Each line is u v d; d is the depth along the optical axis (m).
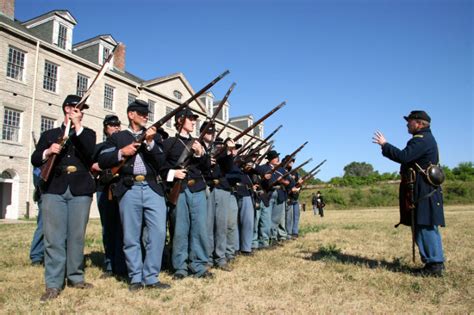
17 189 21.98
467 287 4.79
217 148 6.13
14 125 22.09
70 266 4.70
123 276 5.44
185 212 5.42
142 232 5.26
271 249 8.26
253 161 7.97
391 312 3.93
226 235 6.18
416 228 5.59
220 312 3.90
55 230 4.46
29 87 22.77
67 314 3.81
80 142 4.50
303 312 3.89
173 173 5.16
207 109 38.06
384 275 5.47
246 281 5.20
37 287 4.77
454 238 9.69
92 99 26.97
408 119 5.86
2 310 3.89
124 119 29.56
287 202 10.40
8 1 23.11
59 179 4.51
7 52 21.73
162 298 4.35
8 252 7.34
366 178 58.81
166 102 33.47
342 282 5.11
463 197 45.47
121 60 31.20
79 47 28.42
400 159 5.52
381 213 29.47
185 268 5.46
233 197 6.87
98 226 14.34
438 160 5.66
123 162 4.79
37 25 24.94
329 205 48.78
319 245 8.81
